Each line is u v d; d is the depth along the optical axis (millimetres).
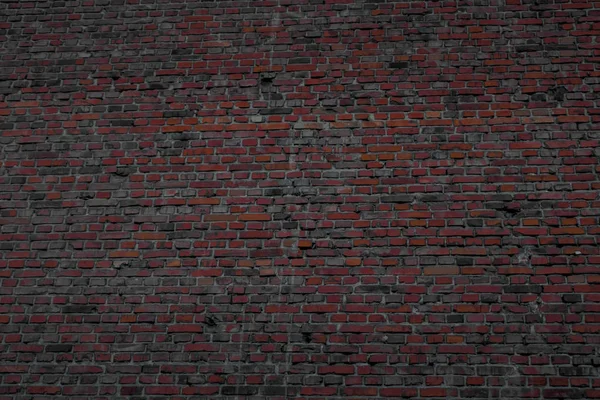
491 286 3793
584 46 4262
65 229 4102
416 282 3840
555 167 4004
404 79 4273
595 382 3566
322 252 3945
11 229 4113
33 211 4152
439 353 3688
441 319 3754
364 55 4348
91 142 4289
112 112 4352
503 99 4172
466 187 4004
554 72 4211
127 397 3723
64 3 4637
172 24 4543
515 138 4082
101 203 4145
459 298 3785
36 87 4449
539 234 3875
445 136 4125
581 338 3652
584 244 3836
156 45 4496
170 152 4230
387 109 4215
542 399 3557
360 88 4277
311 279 3895
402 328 3754
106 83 4430
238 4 4551
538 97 4160
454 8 4410
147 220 4086
